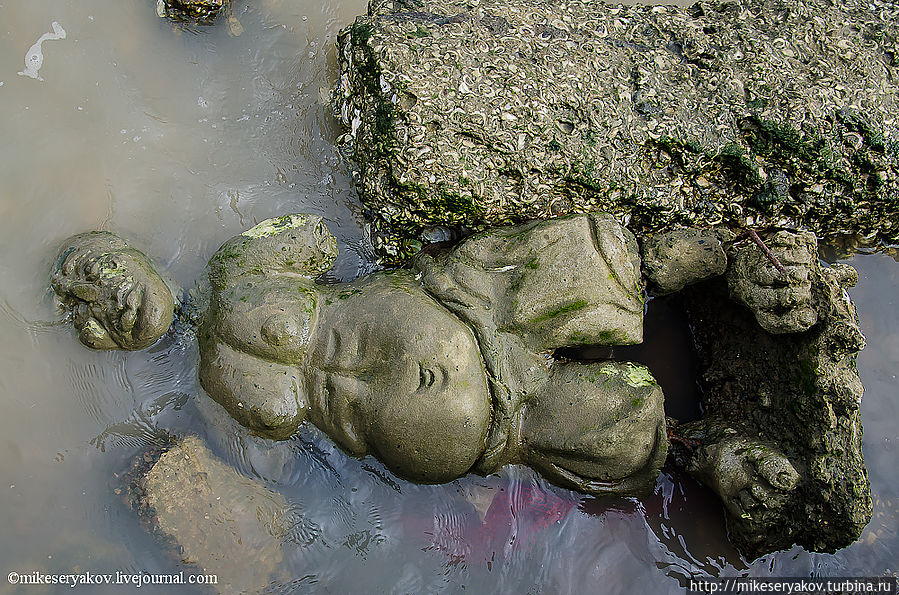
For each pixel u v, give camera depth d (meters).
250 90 1.40
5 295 1.25
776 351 1.26
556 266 1.20
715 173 1.29
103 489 1.20
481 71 1.24
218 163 1.36
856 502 1.17
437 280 1.23
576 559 1.27
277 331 1.19
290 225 1.26
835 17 1.33
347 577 1.22
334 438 1.23
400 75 1.22
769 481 1.19
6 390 1.23
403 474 1.22
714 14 1.36
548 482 1.27
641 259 1.29
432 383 1.16
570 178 1.25
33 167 1.31
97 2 1.41
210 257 1.31
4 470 1.20
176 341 1.26
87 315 1.23
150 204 1.32
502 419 1.21
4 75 1.36
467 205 1.24
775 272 1.20
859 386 1.18
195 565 1.17
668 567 1.27
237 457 1.23
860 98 1.28
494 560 1.25
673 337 1.39
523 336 1.22
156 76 1.39
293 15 1.46
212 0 1.41
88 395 1.24
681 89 1.28
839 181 1.29
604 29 1.32
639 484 1.25
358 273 1.32
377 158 1.24
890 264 1.40
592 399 1.21
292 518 1.22
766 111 1.27
